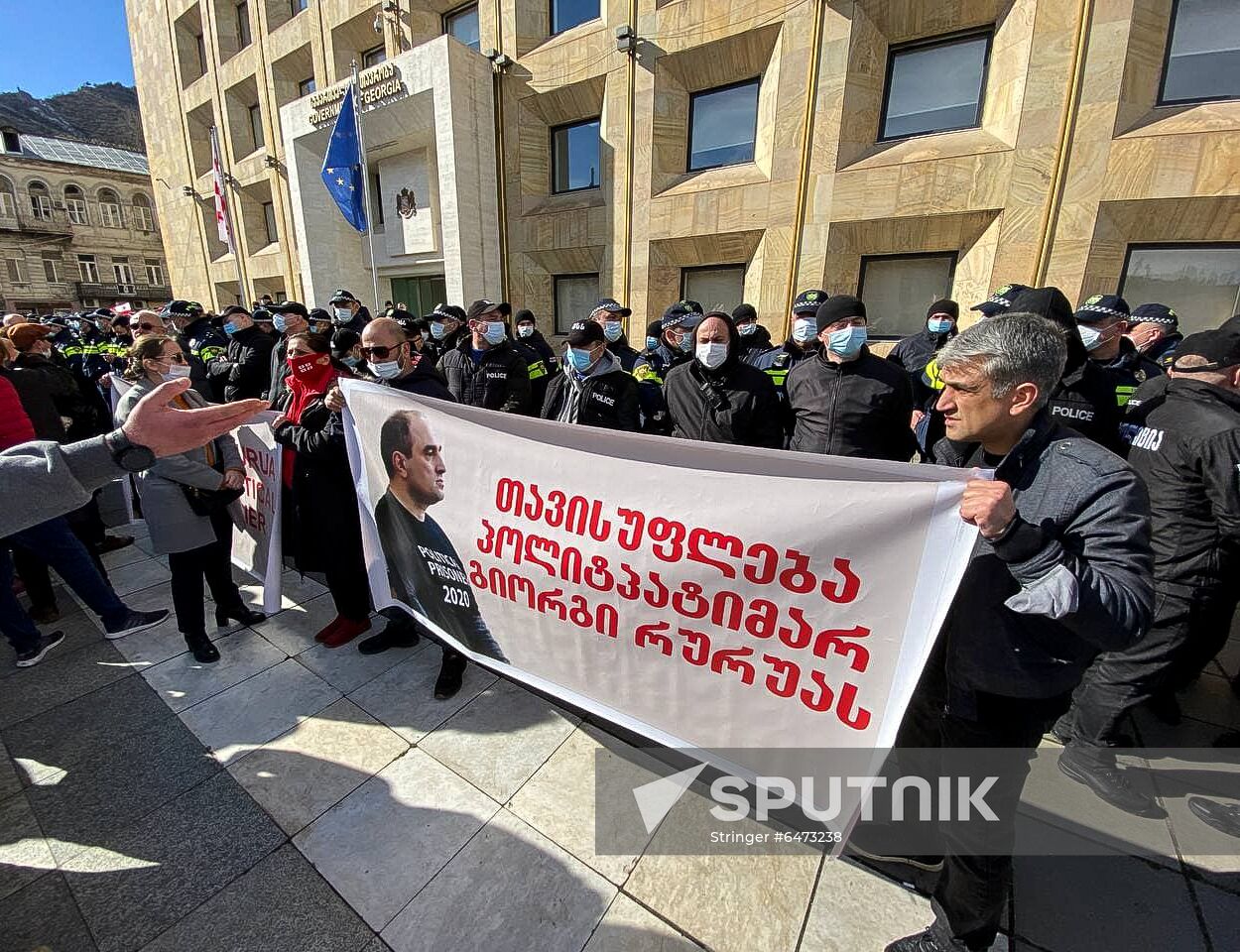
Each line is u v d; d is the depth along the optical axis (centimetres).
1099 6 507
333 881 162
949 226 619
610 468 160
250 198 1581
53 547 264
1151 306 368
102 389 518
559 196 966
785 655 140
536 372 459
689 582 150
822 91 663
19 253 3622
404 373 255
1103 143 523
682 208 799
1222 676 259
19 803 188
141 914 153
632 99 816
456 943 146
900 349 434
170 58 1672
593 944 145
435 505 206
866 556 125
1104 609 98
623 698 173
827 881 162
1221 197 487
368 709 234
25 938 146
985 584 123
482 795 191
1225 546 182
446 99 905
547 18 922
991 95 592
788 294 725
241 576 362
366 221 895
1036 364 107
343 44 1212
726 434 266
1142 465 205
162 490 241
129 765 204
